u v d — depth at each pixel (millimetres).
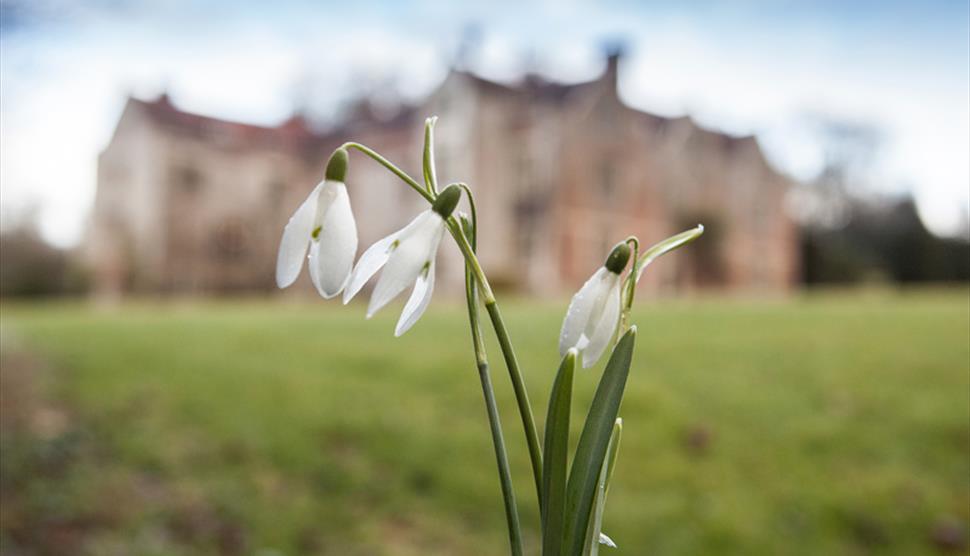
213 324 15320
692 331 12633
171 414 8164
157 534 5105
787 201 31891
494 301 1130
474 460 6562
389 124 29391
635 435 7129
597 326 1138
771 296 29297
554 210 24641
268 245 32750
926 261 36625
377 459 6703
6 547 4684
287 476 6402
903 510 5676
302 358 10875
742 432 7203
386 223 28516
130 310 24094
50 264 31734
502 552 5254
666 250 1176
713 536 5258
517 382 1122
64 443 6895
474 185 25312
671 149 28484
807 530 5445
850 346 11125
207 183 31969
